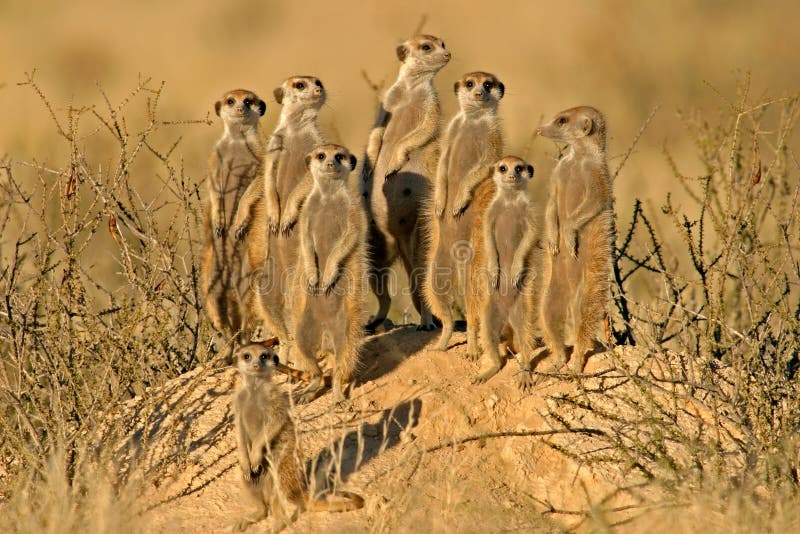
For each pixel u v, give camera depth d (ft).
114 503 28.30
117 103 91.50
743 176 43.86
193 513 29.37
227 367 35.55
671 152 69.62
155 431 32.78
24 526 27.32
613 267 36.78
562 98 88.94
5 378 33.06
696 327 35.19
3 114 85.10
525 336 34.37
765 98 54.60
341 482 29.96
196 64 113.80
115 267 45.21
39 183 41.93
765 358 35.14
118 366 34.88
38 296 34.09
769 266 33.45
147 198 51.57
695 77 90.89
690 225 36.37
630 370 33.83
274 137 38.83
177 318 38.81
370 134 41.86
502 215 34.55
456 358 35.58
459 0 124.16
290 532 28.02
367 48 119.44
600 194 34.83
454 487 29.40
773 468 29.07
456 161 37.83
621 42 104.88
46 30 120.67
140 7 130.82
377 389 34.19
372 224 39.81
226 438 32.19
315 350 34.27
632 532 27.61
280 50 118.62
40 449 31.27
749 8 112.27
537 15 115.85
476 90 37.27
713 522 27.30
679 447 30.96
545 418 31.89
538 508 29.53
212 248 38.73
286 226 36.58
